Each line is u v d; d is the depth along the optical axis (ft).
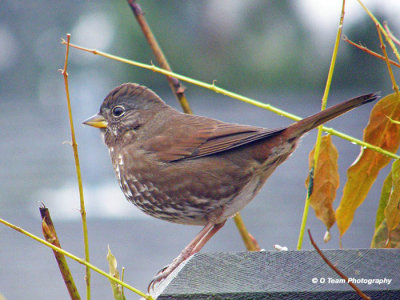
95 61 65.72
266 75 70.95
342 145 61.98
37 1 74.08
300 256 14.21
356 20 52.44
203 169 19.19
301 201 53.78
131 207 51.42
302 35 69.36
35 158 67.21
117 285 15.56
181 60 69.36
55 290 35.88
